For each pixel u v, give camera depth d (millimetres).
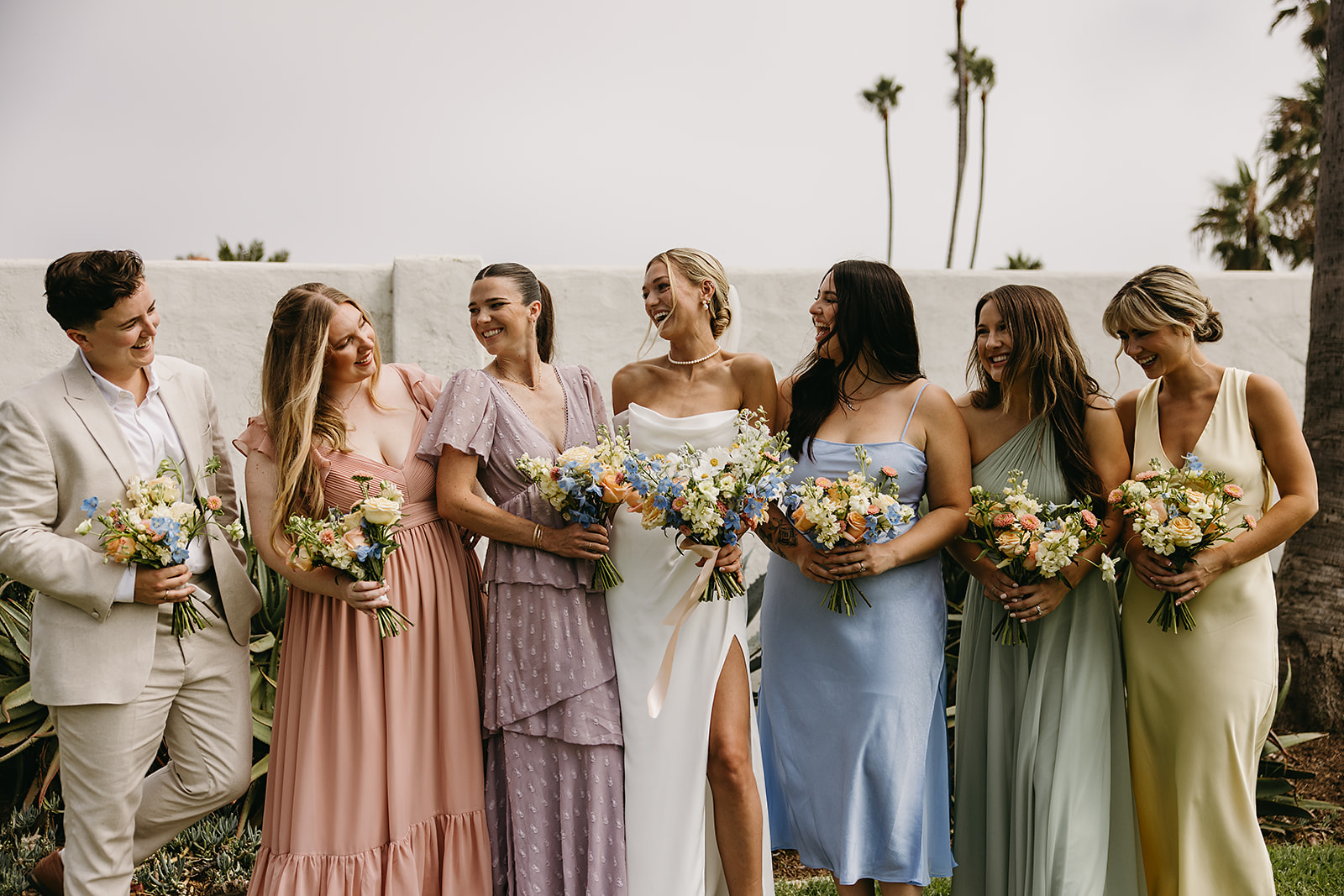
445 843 2959
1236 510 3131
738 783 2965
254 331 5461
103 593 2904
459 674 3037
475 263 5531
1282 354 5945
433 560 3057
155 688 3074
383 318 5578
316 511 2982
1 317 5270
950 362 5832
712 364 3326
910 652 3043
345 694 2924
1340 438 5164
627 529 3143
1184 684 3049
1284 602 5293
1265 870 3014
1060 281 5844
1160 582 2969
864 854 3008
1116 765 3121
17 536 2873
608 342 5652
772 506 3160
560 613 3008
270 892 2873
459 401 3041
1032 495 3104
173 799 3234
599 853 2906
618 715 3018
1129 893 3051
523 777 2971
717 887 3133
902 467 3059
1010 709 3148
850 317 3162
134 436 3090
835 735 3068
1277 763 4629
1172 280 3129
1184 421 3230
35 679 3002
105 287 2855
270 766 3037
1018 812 3041
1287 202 16938
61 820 4418
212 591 3229
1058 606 3107
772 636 3293
